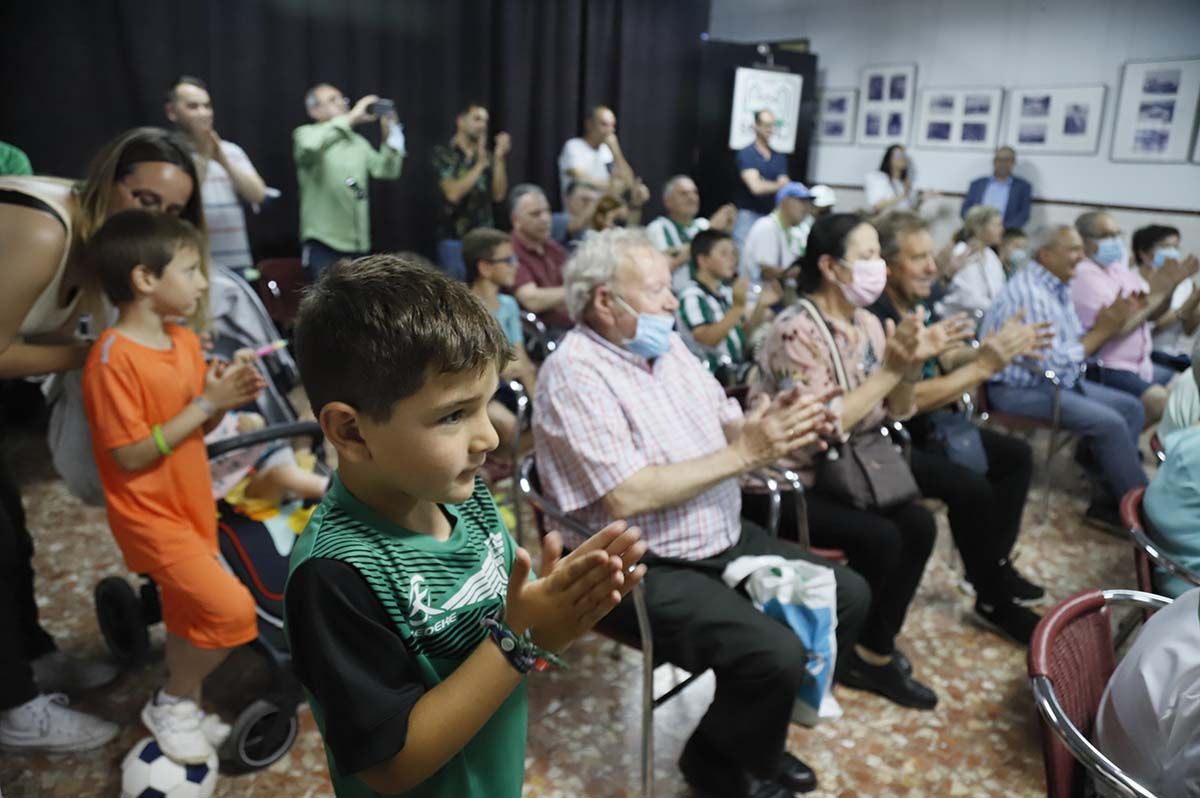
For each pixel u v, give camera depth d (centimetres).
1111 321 345
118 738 200
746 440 172
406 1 519
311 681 77
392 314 73
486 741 93
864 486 219
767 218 491
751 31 793
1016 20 615
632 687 229
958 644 256
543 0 577
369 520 81
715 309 363
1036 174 625
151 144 178
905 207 689
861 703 228
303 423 199
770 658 165
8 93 405
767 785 187
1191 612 114
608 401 175
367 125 516
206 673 176
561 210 620
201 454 174
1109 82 577
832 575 181
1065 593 286
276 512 213
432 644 83
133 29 427
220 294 231
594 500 175
